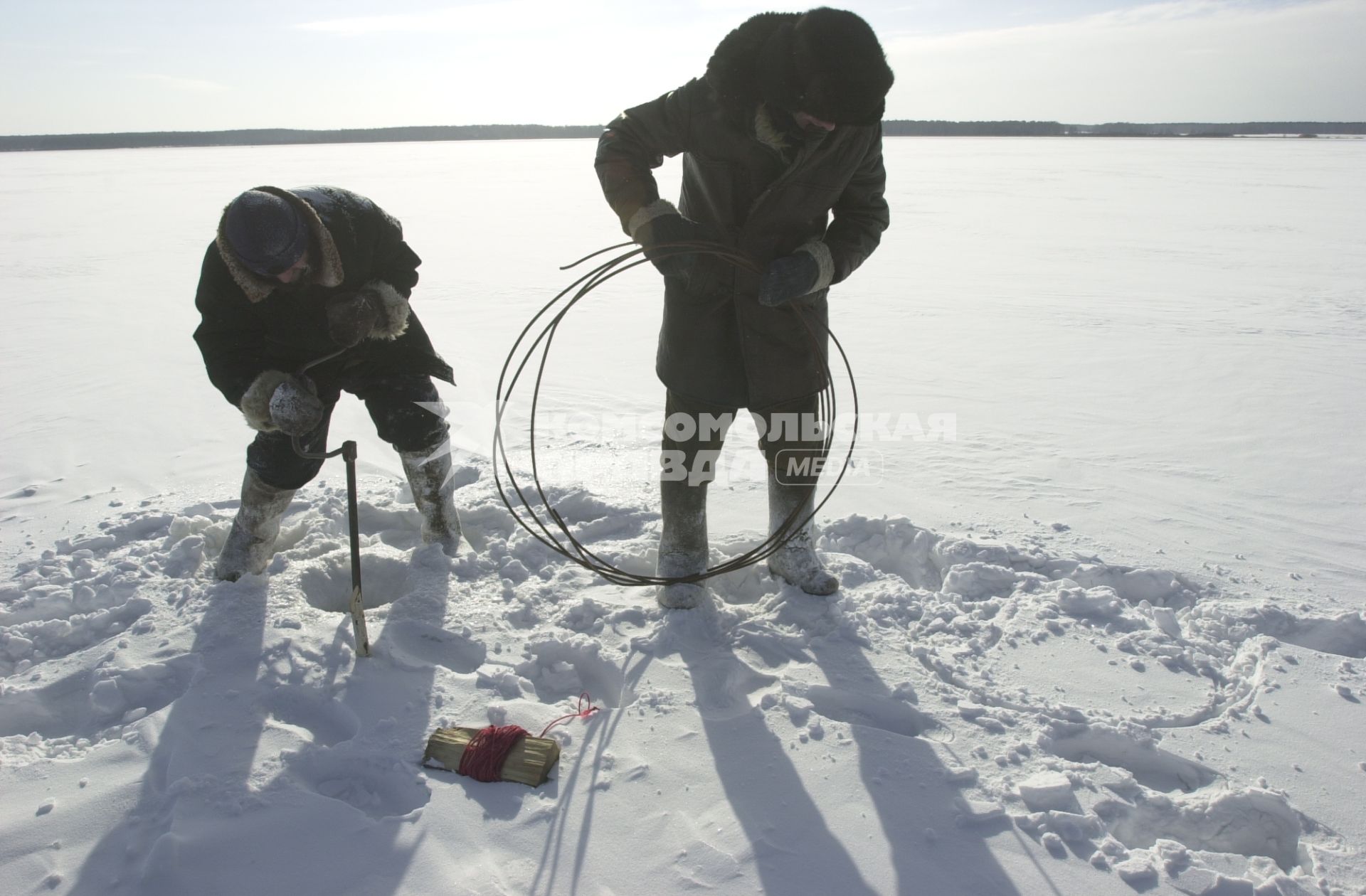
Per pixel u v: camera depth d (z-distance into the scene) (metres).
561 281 11.66
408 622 3.03
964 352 7.62
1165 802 2.27
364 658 2.82
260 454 3.06
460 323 8.96
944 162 49.31
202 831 2.13
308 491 4.23
